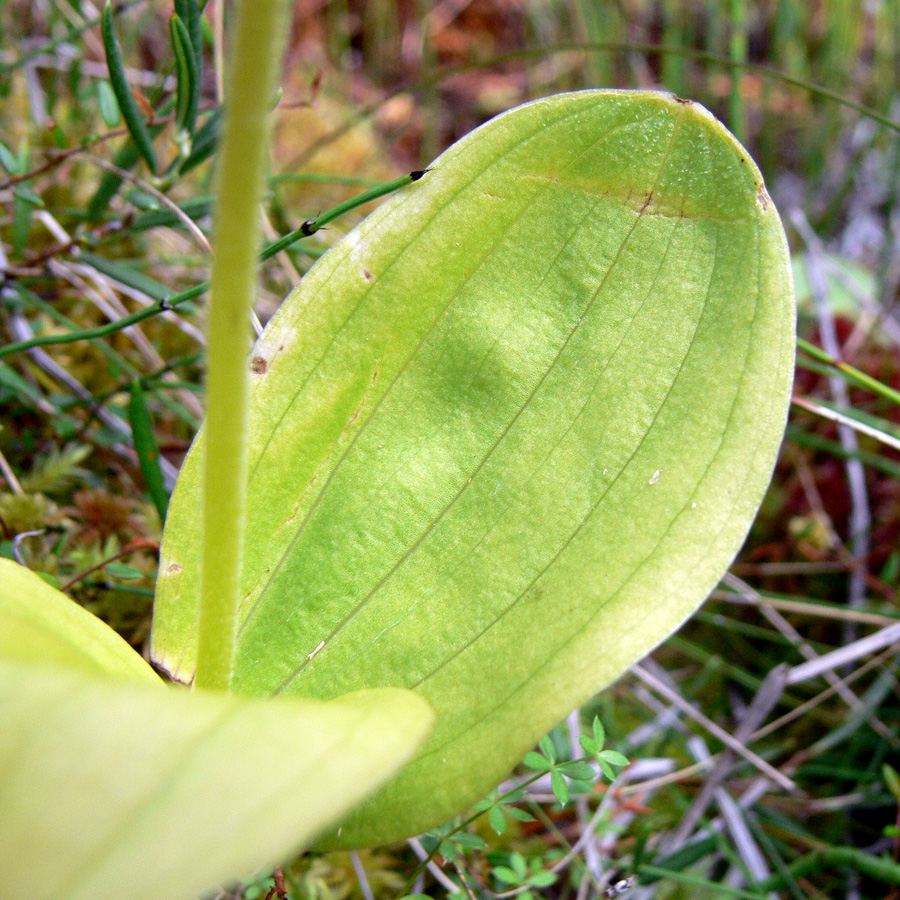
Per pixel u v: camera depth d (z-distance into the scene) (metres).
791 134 0.42
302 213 0.31
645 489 0.12
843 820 0.19
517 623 0.11
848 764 0.20
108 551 0.17
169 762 0.07
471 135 0.13
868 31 0.46
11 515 0.18
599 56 0.39
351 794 0.07
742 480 0.11
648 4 0.46
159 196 0.17
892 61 0.38
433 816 0.10
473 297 0.13
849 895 0.18
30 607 0.10
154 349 0.22
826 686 0.22
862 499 0.24
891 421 0.27
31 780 0.06
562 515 0.12
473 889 0.15
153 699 0.07
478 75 0.46
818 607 0.21
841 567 0.23
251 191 0.09
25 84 0.28
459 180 0.13
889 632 0.20
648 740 0.20
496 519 0.12
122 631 0.17
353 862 0.16
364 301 0.13
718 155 0.12
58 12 0.25
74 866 0.06
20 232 0.19
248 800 0.07
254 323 0.16
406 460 0.12
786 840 0.19
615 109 0.13
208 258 0.21
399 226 0.13
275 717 0.07
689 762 0.20
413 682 0.11
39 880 0.06
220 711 0.07
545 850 0.18
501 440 0.12
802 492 0.25
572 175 0.13
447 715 0.11
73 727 0.07
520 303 0.13
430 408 0.13
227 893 0.14
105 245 0.20
